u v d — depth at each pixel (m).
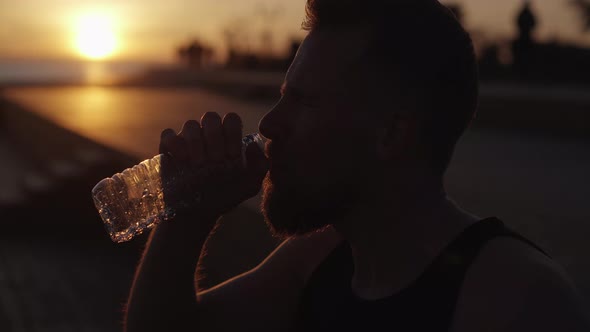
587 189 4.86
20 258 6.39
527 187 4.98
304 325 1.06
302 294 1.08
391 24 0.89
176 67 32.84
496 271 0.82
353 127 0.90
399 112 0.89
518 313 0.78
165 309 1.10
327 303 1.02
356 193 0.92
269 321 1.18
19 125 16.44
